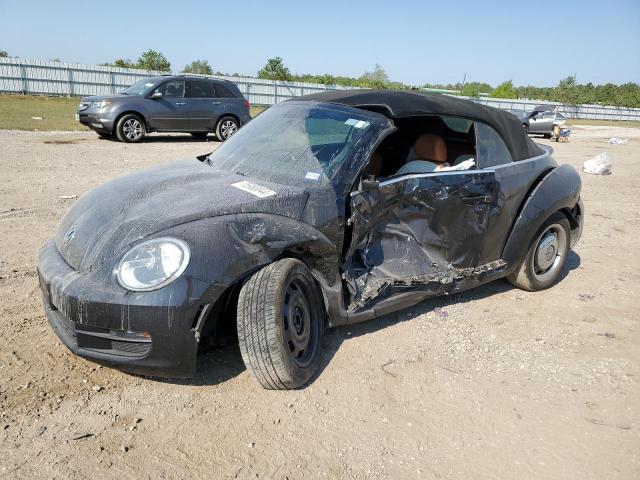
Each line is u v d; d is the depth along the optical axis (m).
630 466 2.74
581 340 4.05
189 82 14.84
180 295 2.68
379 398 3.16
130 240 2.86
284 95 38.34
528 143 4.82
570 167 5.09
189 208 3.03
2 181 8.05
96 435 2.69
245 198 3.17
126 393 3.05
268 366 2.92
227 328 3.18
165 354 2.73
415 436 2.87
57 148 12.06
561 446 2.86
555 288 5.08
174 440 2.70
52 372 3.18
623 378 3.55
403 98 4.06
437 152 4.22
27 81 30.56
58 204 6.88
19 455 2.51
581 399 3.29
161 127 14.46
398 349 3.73
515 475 2.64
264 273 2.96
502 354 3.78
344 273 3.52
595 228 7.31
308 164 3.62
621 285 5.22
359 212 3.46
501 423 3.02
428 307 4.46
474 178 4.08
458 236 4.09
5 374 3.11
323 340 3.45
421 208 3.85
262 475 2.51
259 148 3.94
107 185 3.69
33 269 4.66
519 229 4.46
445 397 3.23
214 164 4.05
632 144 21.84
